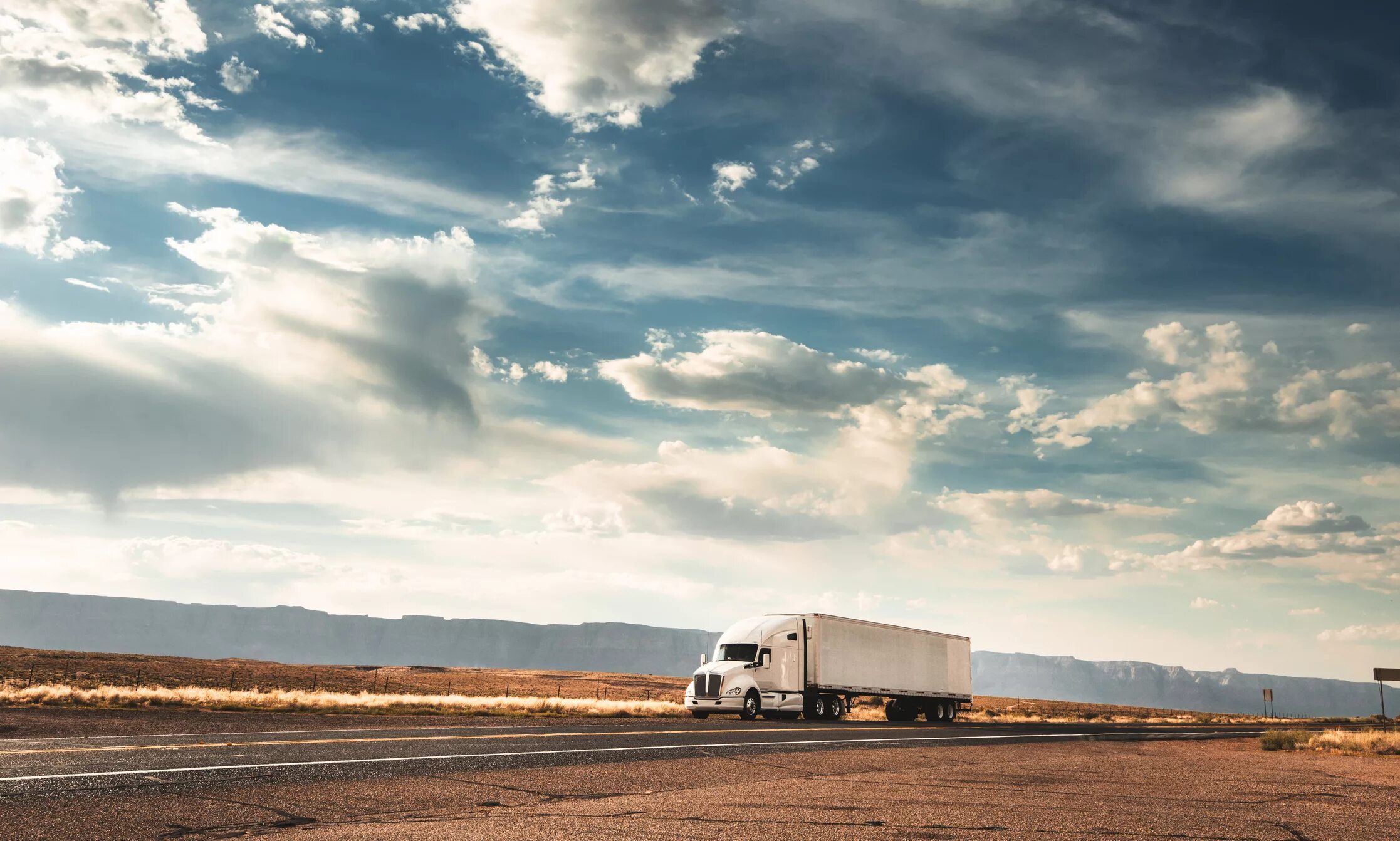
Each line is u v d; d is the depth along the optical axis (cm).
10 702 2686
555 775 1317
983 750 2173
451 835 857
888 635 4238
